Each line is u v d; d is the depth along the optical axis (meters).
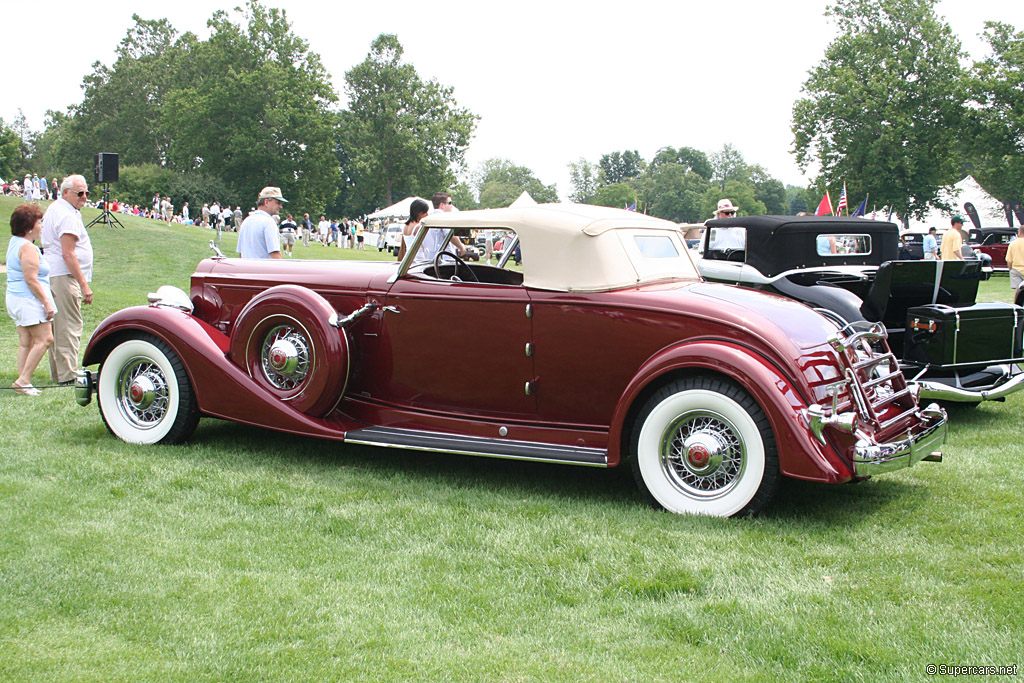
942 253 16.62
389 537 3.86
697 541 3.80
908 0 46.50
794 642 2.85
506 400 4.76
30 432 5.59
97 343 5.54
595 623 3.02
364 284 5.15
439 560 3.59
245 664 2.70
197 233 37.00
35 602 3.11
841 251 8.67
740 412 4.01
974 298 6.93
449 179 81.44
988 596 3.18
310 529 3.96
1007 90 41.84
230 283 5.79
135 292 16.47
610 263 4.47
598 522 4.07
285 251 28.00
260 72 63.59
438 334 4.88
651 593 3.28
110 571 3.38
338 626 2.96
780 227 8.33
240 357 5.23
